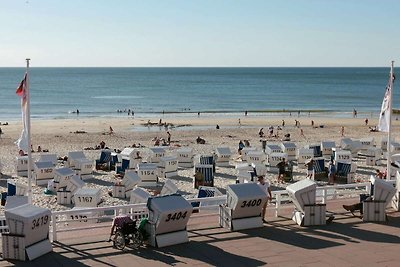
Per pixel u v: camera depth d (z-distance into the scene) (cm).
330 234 1470
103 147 5006
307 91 17500
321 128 7212
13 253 1239
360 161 4269
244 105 12100
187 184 3288
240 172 3105
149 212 1355
